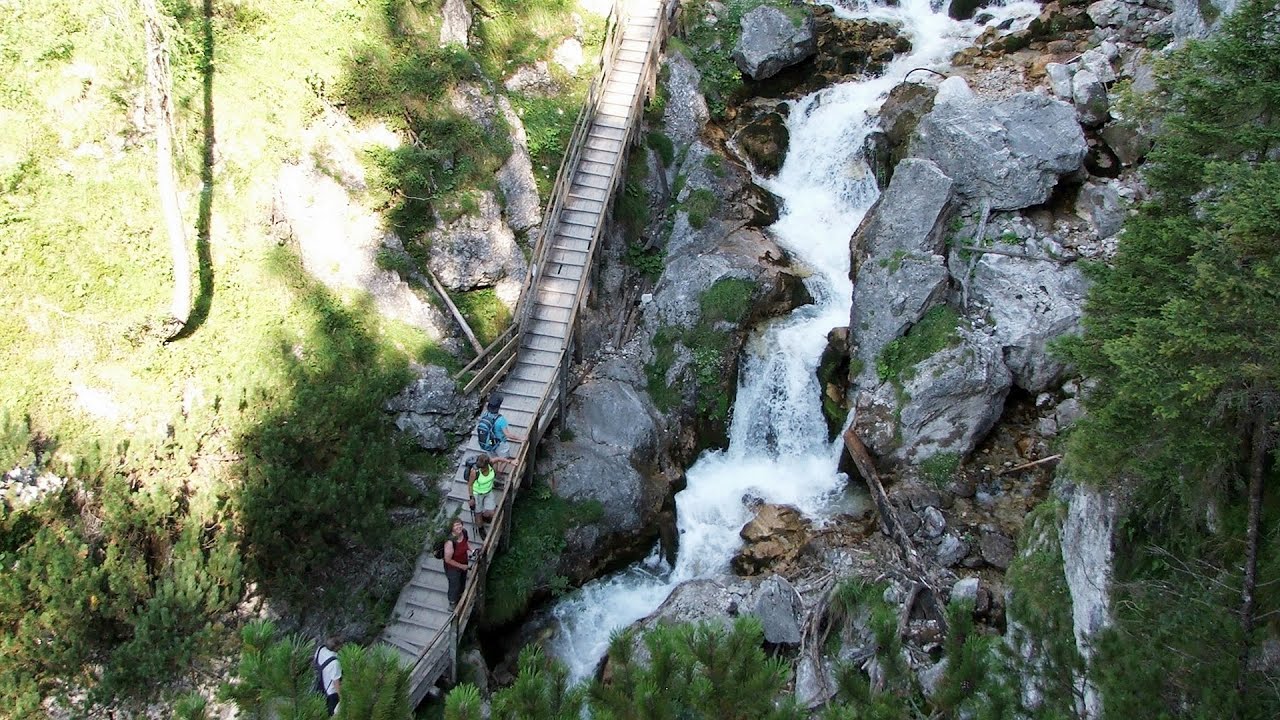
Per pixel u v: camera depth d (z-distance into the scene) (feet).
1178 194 33.22
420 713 45.21
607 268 68.39
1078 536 40.09
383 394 51.49
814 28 80.43
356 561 48.19
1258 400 28.66
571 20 76.38
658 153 74.74
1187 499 33.17
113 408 46.78
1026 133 62.95
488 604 51.60
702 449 64.59
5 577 37.60
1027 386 59.67
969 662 27.12
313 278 55.77
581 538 55.62
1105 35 71.20
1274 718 24.72
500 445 54.44
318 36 60.39
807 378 64.59
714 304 65.87
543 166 69.77
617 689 25.32
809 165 75.36
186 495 45.44
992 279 60.80
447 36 67.31
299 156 56.65
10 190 48.24
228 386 49.42
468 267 61.93
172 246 47.39
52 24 51.88
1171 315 27.61
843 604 50.67
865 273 63.67
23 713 35.83
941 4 82.79
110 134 51.57
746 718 24.20
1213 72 32.63
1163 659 27.48
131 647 38.37
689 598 52.65
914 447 58.80
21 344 46.09
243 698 23.72
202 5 57.52
